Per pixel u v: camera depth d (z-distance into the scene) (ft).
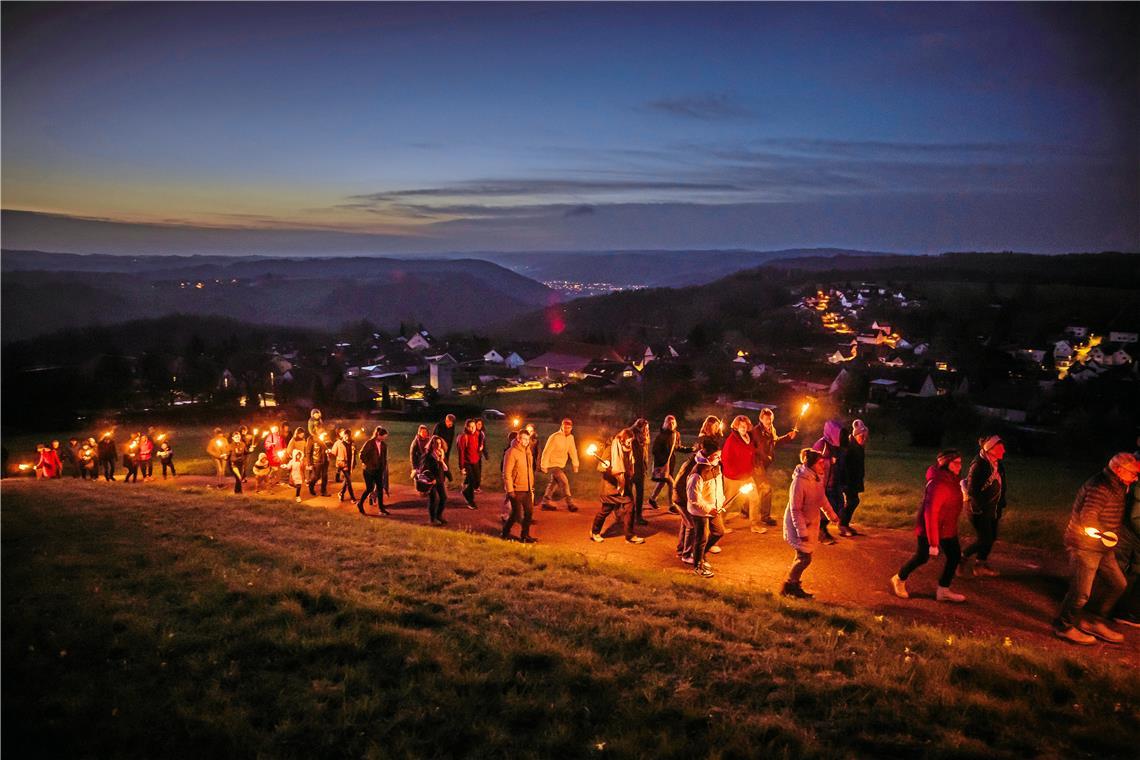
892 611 33.55
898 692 23.44
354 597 31.04
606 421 219.41
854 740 21.02
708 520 38.55
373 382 404.77
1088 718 22.43
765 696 23.45
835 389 330.95
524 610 30.45
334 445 68.28
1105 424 177.47
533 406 299.79
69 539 43.09
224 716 22.03
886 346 522.47
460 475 83.35
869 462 113.50
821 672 25.00
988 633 31.01
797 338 590.14
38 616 28.89
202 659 25.46
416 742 21.03
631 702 22.88
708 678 24.52
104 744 20.99
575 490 71.15
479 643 26.84
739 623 29.50
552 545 45.91
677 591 34.30
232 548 40.91
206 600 30.86
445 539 44.96
